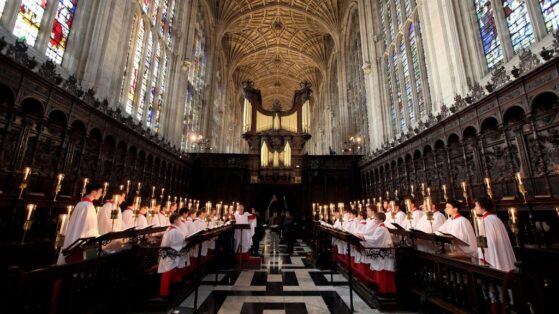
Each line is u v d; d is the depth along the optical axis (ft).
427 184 41.47
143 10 47.44
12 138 22.43
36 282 9.71
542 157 23.79
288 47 132.26
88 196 17.61
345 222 31.40
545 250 18.45
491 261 14.03
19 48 22.29
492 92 28.37
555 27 24.45
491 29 32.53
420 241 21.45
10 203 21.49
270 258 37.73
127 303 16.88
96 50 33.45
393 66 60.70
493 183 28.84
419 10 45.11
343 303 18.88
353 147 79.41
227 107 128.36
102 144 33.32
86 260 12.78
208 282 24.61
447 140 36.37
